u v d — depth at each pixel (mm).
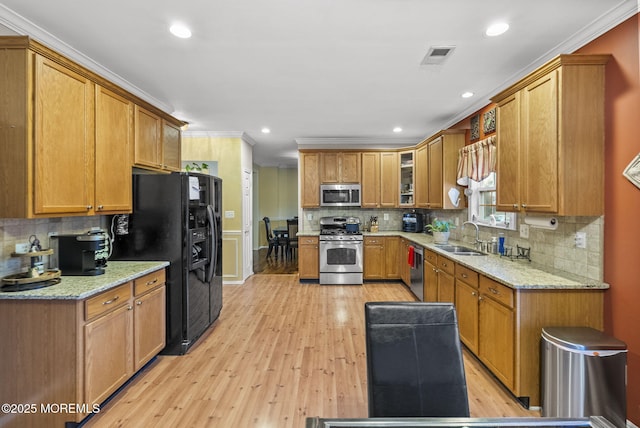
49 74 1936
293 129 5047
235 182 5285
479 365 2691
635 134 1855
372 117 4336
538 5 1893
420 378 1275
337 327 3518
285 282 5492
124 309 2270
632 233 1875
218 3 1877
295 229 9641
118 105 2574
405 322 1331
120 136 2600
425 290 4055
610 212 2008
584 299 2072
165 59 2594
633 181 1858
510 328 2141
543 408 1979
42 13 1967
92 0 1843
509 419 1126
